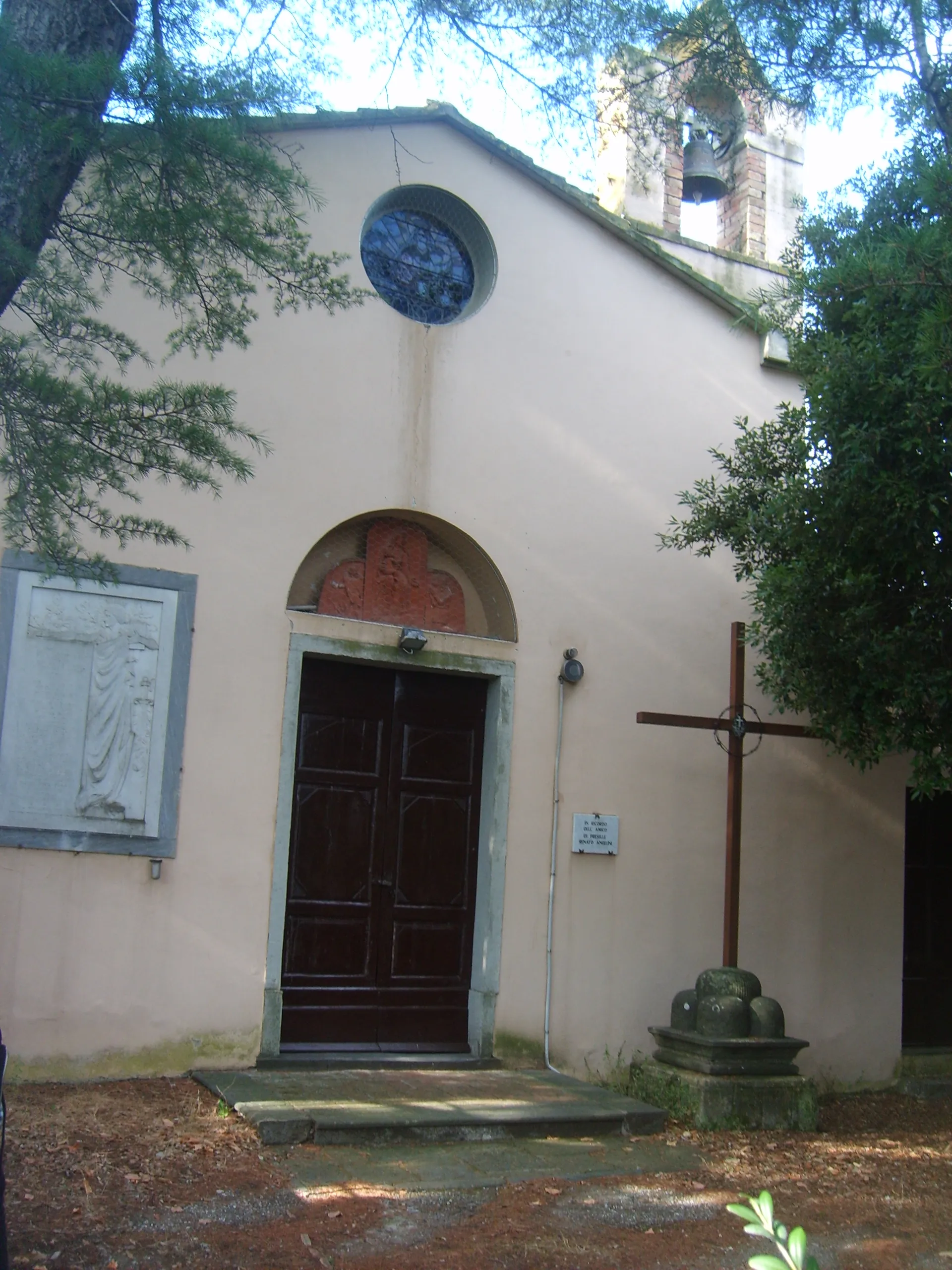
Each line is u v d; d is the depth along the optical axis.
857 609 6.86
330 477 7.86
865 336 6.68
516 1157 6.15
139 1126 6.03
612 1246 5.03
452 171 8.58
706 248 10.45
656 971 8.53
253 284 7.46
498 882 8.10
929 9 7.23
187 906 7.15
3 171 5.03
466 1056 7.96
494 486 8.41
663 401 9.14
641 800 8.66
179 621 7.30
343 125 8.17
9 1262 4.35
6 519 4.98
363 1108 6.43
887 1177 6.39
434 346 8.31
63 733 6.98
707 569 9.14
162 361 7.22
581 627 8.60
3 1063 3.80
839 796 9.45
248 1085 6.77
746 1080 7.29
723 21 7.51
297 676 7.62
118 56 5.57
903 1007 9.75
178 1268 4.48
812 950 9.16
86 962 6.89
